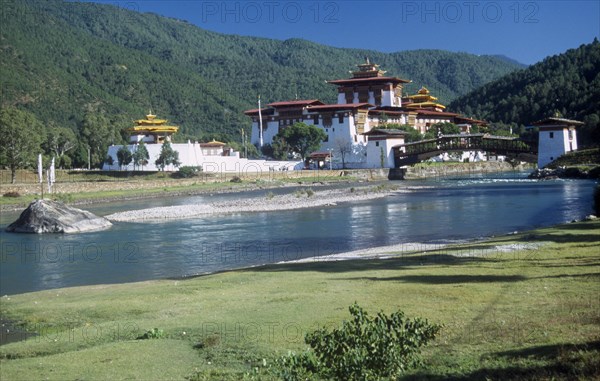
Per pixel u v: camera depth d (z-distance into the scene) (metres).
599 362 13.82
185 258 44.41
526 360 14.83
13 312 26.45
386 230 56.72
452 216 66.50
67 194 105.00
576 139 157.25
